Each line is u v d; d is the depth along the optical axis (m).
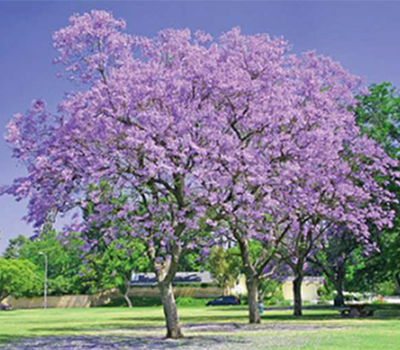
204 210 18.92
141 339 21.16
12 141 19.02
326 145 22.83
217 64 20.72
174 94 19.14
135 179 19.02
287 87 23.62
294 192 21.64
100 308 69.12
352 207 26.41
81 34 19.73
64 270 86.50
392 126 35.09
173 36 21.28
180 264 86.25
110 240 19.88
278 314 39.59
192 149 18.19
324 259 49.53
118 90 18.84
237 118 20.94
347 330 22.91
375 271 41.34
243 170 18.91
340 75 28.16
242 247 28.72
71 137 19.12
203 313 44.31
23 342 20.78
